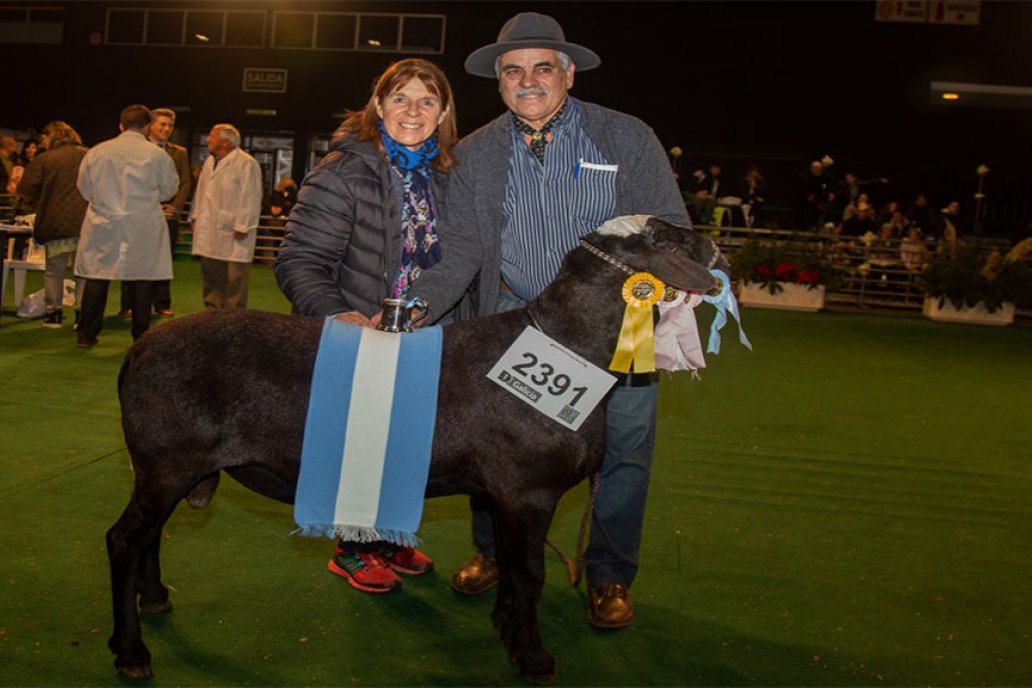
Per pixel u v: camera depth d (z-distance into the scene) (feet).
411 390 9.23
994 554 14.25
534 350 9.51
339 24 82.28
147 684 9.36
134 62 85.56
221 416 9.12
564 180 10.59
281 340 9.36
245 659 9.98
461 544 13.65
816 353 34.42
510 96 10.41
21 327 28.02
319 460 9.09
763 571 13.16
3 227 29.27
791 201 77.20
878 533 14.96
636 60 77.25
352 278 11.03
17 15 87.15
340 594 11.71
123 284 31.99
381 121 10.98
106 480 15.07
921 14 73.97
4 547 12.23
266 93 84.02
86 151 27.78
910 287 54.44
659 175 10.64
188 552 12.62
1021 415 24.91
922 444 21.03
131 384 9.14
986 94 73.26
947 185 75.41
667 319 9.78
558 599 12.05
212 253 28.48
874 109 75.46
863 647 11.00
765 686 10.02
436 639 10.72
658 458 18.56
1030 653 10.99
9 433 17.28
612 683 9.95
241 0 83.25
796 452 19.67
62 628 10.30
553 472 9.40
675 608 11.85
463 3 79.82
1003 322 48.34
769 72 76.07
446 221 10.96
